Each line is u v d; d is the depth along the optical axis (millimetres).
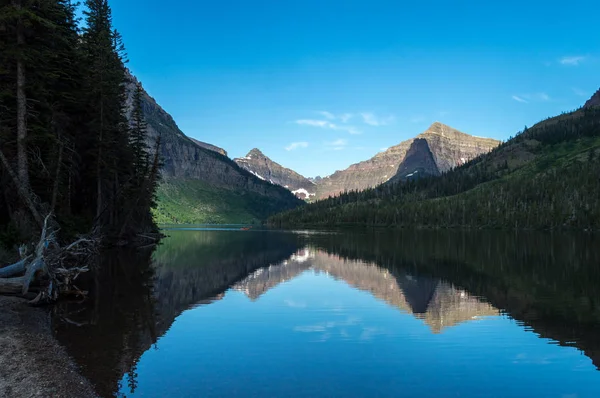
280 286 33875
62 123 37312
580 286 33969
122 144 57531
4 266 24391
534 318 22906
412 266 48750
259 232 170625
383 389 12953
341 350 16859
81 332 17906
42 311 21516
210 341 17719
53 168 35062
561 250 71750
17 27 27797
